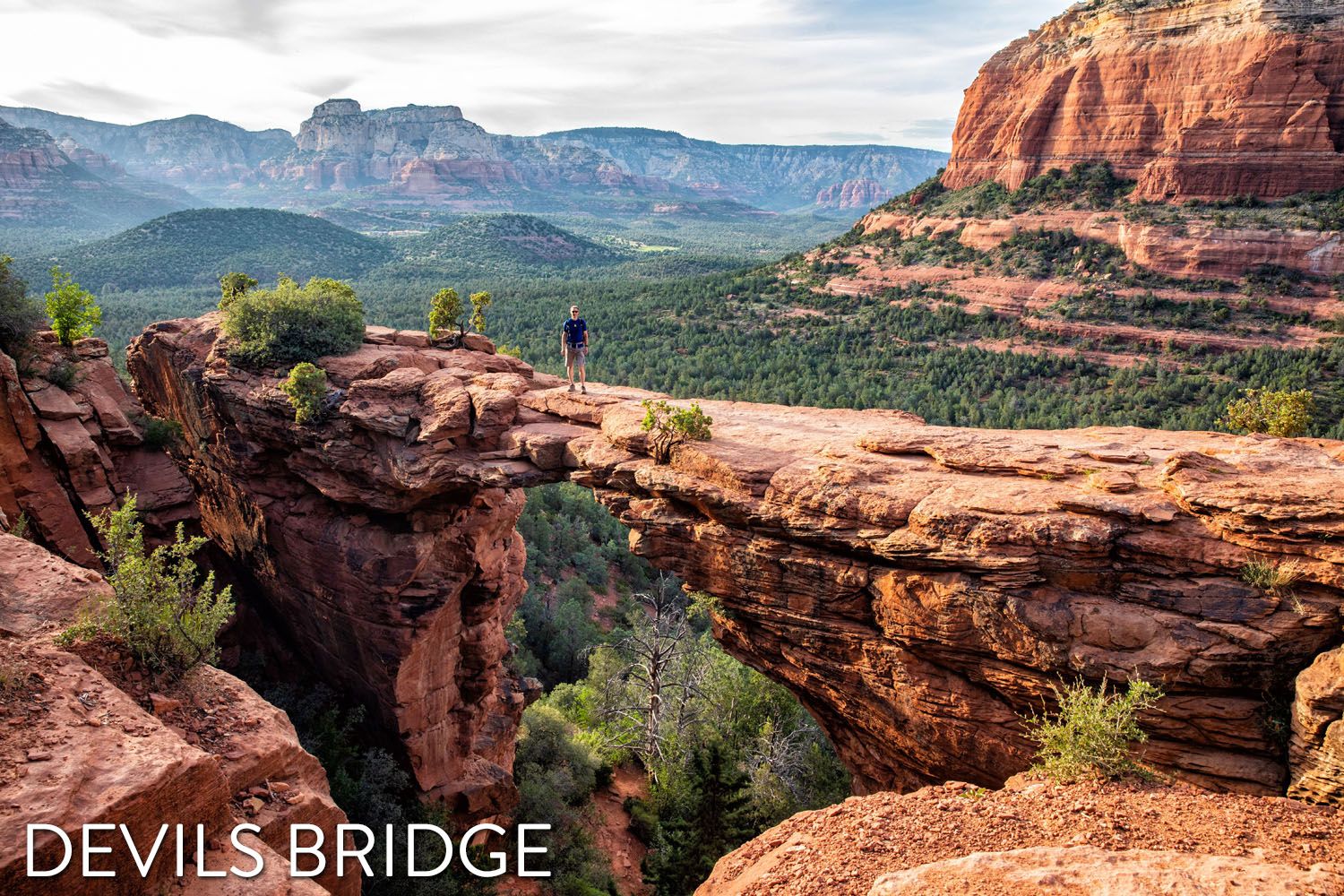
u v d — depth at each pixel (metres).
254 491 28.16
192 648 12.79
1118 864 8.23
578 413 22.02
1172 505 13.49
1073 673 13.38
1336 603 11.93
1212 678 12.45
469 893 23.69
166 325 30.58
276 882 9.80
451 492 24.98
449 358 27.36
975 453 15.98
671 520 17.95
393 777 26.59
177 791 9.51
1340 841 9.78
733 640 18.80
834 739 18.73
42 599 12.62
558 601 57.78
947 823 11.09
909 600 14.80
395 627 26.06
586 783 34.78
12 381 22.48
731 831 22.69
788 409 22.39
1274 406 20.39
